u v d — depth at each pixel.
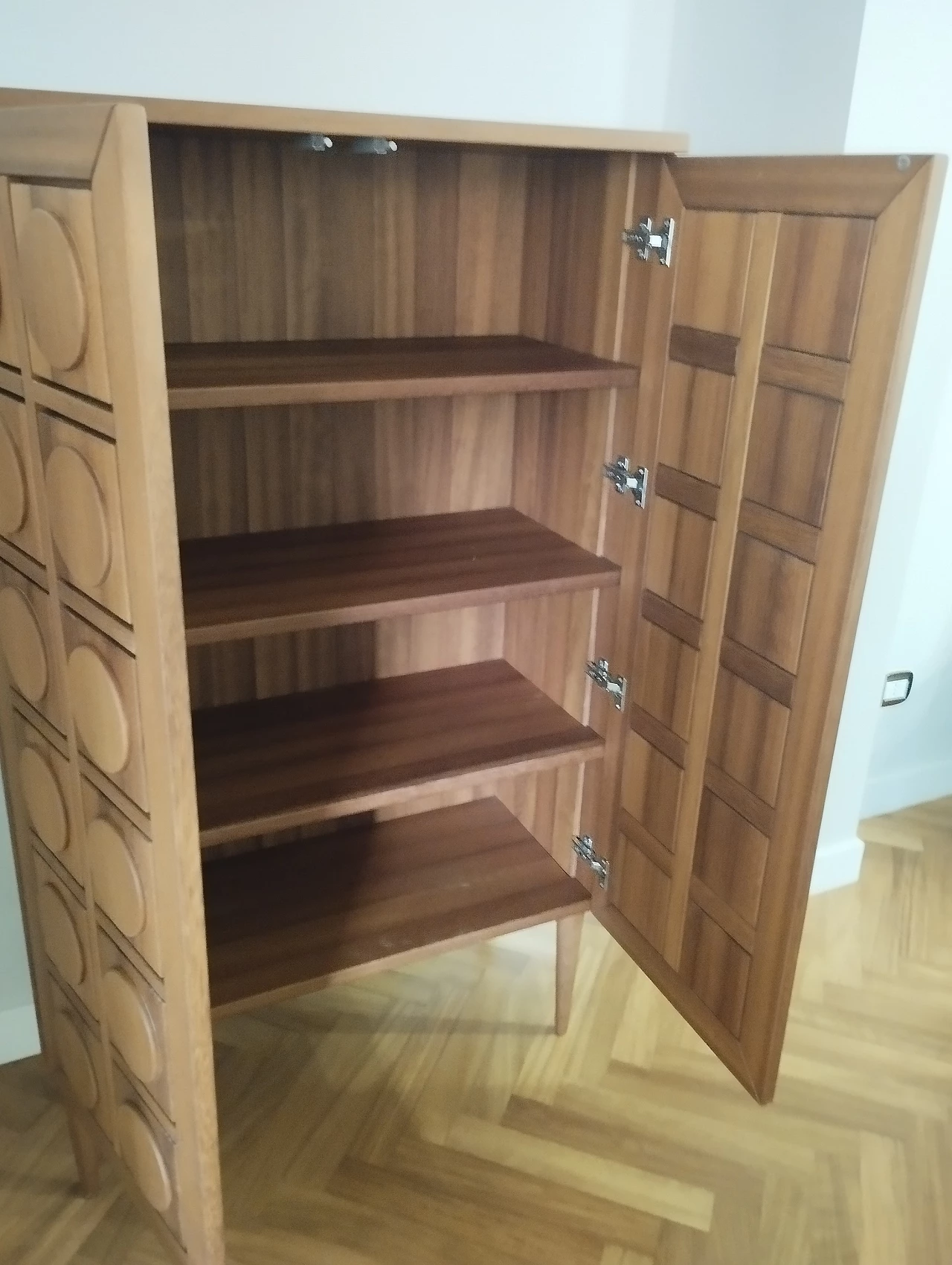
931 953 1.93
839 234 1.06
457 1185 1.45
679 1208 1.43
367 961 1.44
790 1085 1.63
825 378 1.11
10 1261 1.33
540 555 1.49
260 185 1.33
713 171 1.20
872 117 1.43
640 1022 1.74
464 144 1.25
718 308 1.24
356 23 1.38
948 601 2.15
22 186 0.84
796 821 1.26
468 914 1.55
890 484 1.70
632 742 1.54
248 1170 1.45
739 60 1.54
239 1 1.30
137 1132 1.17
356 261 1.43
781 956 1.32
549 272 1.49
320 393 1.13
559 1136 1.53
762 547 1.24
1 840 1.51
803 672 1.21
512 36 1.49
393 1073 1.62
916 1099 1.62
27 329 0.90
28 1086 1.60
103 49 1.25
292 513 1.52
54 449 0.90
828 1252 1.38
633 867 1.60
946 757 2.39
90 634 0.95
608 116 1.62
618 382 1.35
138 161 0.70
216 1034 1.68
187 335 1.36
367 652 1.66
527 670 1.71
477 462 1.63
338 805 1.37
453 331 1.54
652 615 1.45
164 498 0.79
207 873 1.59
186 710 0.87
